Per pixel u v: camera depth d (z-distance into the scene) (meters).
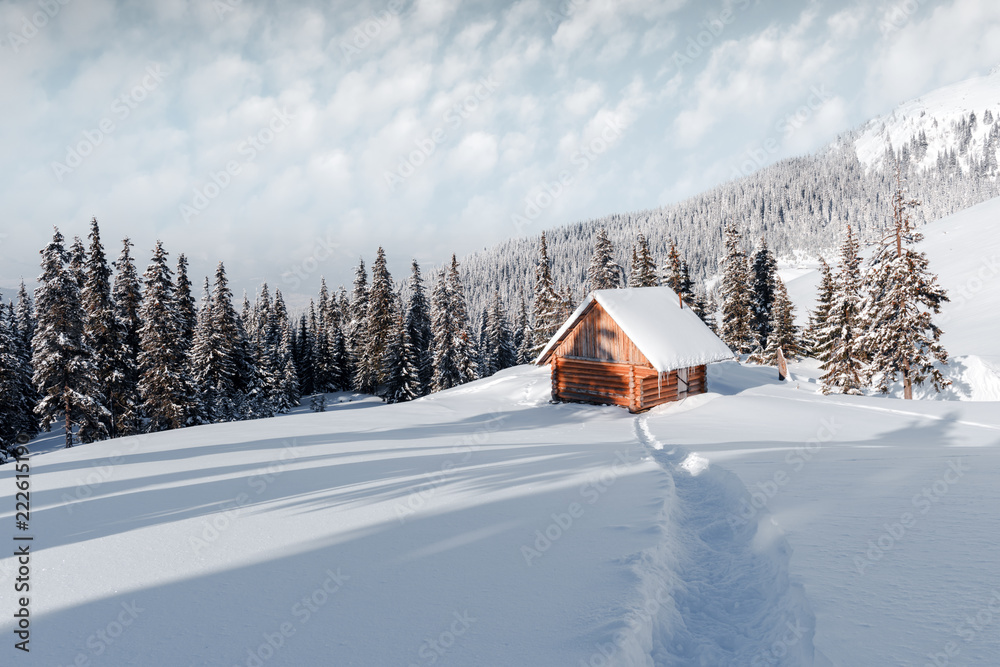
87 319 32.19
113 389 33.75
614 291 24.52
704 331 25.34
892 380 29.45
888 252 28.97
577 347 24.86
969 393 27.44
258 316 70.06
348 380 68.69
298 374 67.31
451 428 18.70
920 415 18.47
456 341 52.62
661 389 23.73
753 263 58.00
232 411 41.50
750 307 54.88
